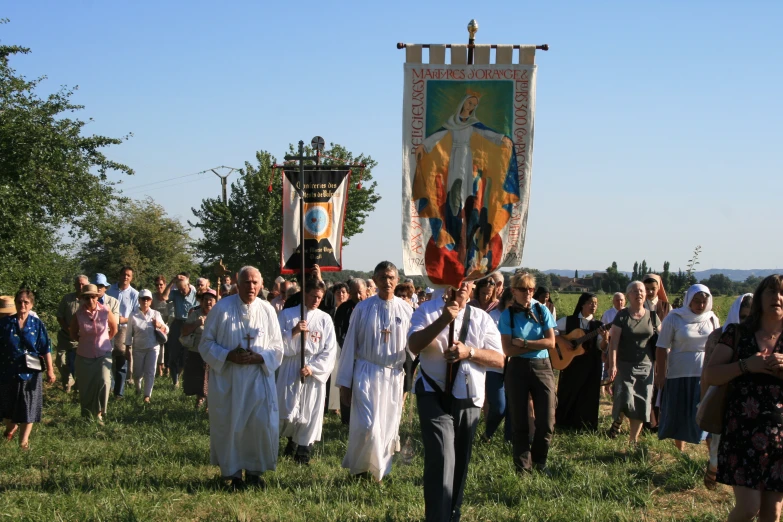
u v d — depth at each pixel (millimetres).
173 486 7371
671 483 7777
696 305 8531
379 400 7711
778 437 4930
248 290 7645
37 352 9258
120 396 13523
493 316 9930
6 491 7074
